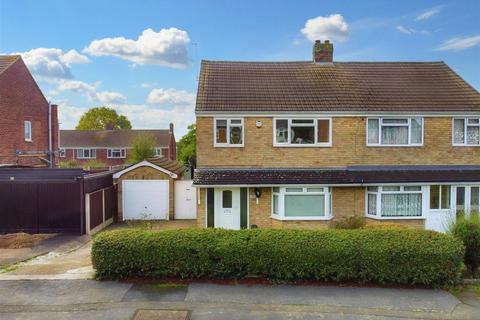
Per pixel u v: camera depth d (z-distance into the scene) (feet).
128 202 66.13
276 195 52.21
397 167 54.24
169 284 26.09
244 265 26.71
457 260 26.35
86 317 21.38
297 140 53.72
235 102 53.83
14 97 74.69
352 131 53.78
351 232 27.94
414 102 55.47
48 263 32.60
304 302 23.62
